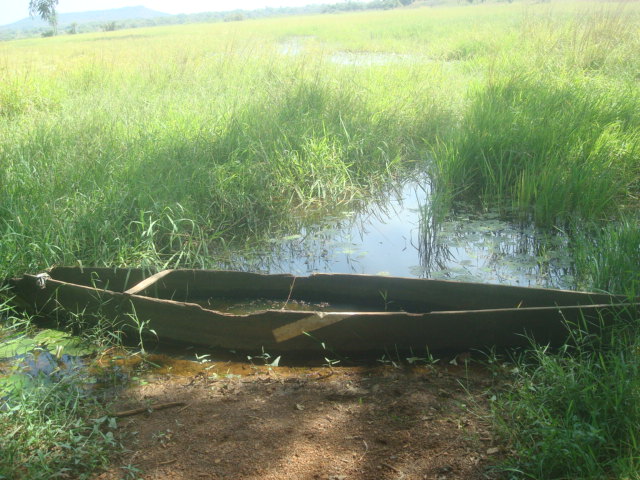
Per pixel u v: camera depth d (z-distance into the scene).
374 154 7.68
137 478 2.79
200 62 14.26
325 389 3.49
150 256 5.14
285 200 6.74
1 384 3.52
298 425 3.15
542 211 5.97
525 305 4.04
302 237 5.98
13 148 7.02
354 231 6.13
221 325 3.90
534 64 11.66
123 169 6.48
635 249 4.51
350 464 2.84
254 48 16.78
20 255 4.93
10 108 10.02
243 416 3.25
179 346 4.06
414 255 5.52
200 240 5.79
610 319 3.60
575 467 2.62
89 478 2.80
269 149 7.40
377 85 10.88
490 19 27.27
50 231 5.18
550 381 3.26
